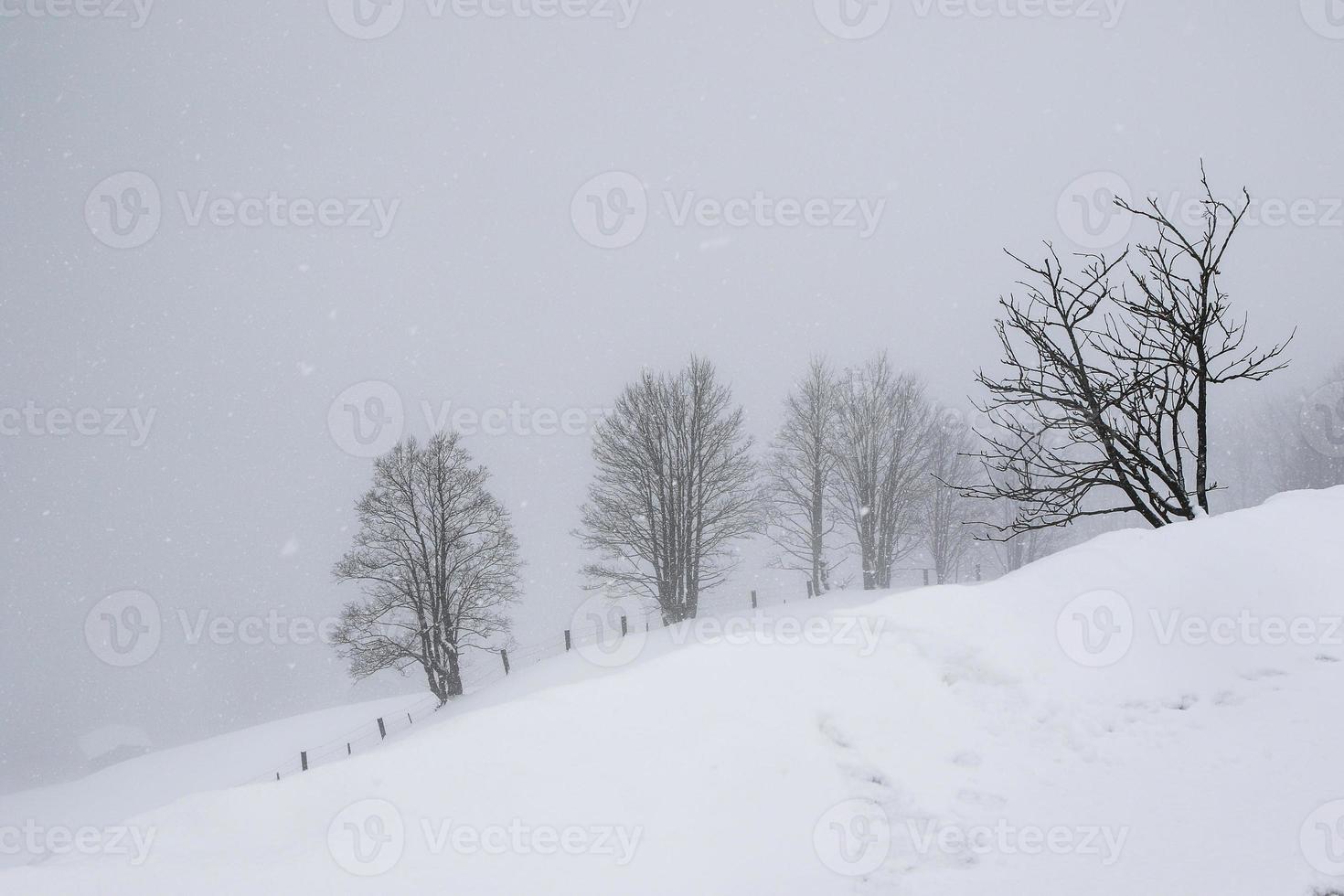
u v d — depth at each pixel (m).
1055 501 8.92
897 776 4.96
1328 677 4.95
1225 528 6.74
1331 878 3.28
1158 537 6.99
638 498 33.28
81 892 3.98
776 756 5.23
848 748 5.29
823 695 5.83
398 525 32.25
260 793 5.05
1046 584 6.83
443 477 32.59
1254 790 4.06
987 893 3.71
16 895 3.93
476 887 4.05
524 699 6.04
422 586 32.69
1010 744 5.14
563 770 5.12
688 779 5.03
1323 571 5.97
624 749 5.32
